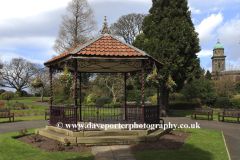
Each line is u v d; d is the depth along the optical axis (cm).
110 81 2448
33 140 646
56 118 725
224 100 1872
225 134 823
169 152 533
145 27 1498
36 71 3850
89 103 2241
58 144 569
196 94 2088
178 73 1320
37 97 4428
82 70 965
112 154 518
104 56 612
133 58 630
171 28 1343
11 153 516
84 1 2439
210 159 479
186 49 1312
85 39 2442
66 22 2427
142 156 499
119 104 2070
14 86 3959
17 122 1152
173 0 1398
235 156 531
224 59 6272
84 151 547
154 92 2338
